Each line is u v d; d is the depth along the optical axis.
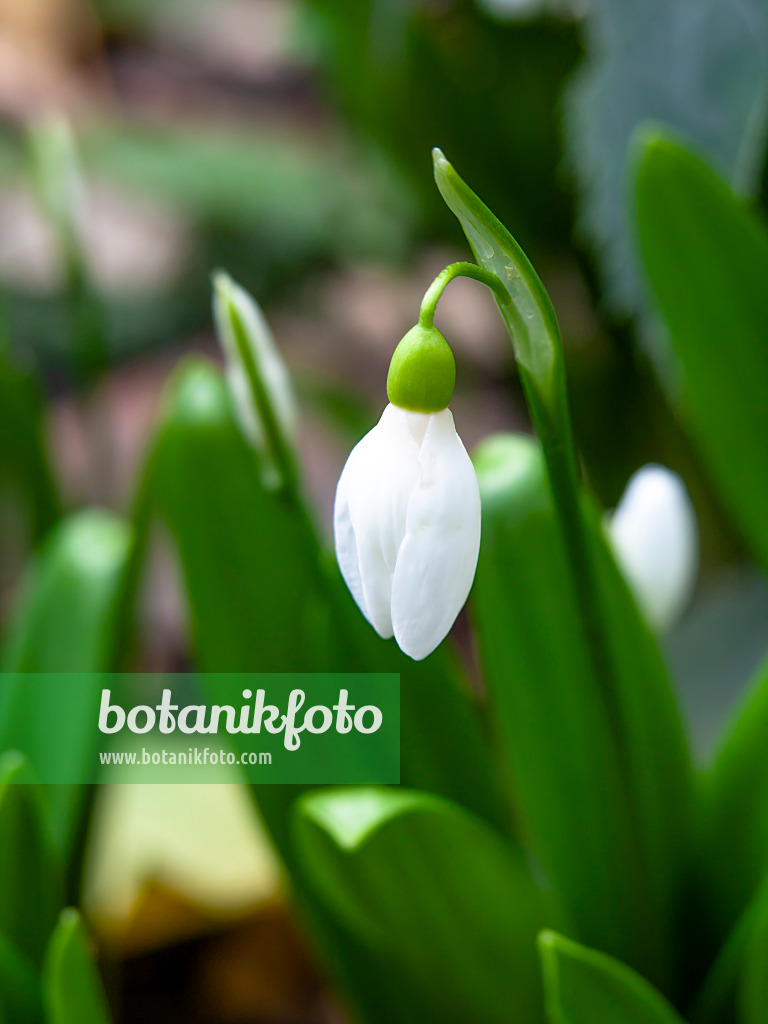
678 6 0.33
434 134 0.50
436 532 0.19
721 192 0.26
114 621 0.26
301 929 0.28
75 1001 0.22
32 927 0.25
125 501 0.45
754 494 0.27
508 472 0.25
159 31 0.98
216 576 0.26
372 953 0.25
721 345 0.27
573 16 0.45
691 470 0.48
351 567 0.20
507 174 0.50
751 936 0.23
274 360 0.23
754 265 0.26
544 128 0.48
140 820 0.36
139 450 0.61
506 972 0.24
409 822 0.22
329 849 0.23
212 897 0.35
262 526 0.26
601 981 0.22
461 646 0.53
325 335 0.73
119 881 0.34
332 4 0.52
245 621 0.26
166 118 0.88
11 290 0.65
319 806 0.22
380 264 0.68
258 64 0.95
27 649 0.27
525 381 0.20
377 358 0.72
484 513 0.25
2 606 0.45
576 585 0.21
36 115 0.79
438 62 0.48
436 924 0.24
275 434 0.23
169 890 0.35
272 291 0.71
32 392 0.34
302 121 0.85
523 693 0.24
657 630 0.26
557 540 0.24
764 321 0.26
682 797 0.25
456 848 0.23
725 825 0.25
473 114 0.49
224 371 0.69
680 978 0.25
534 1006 0.24
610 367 0.50
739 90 0.32
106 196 0.79
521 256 0.19
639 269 0.34
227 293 0.22
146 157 0.65
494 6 0.42
